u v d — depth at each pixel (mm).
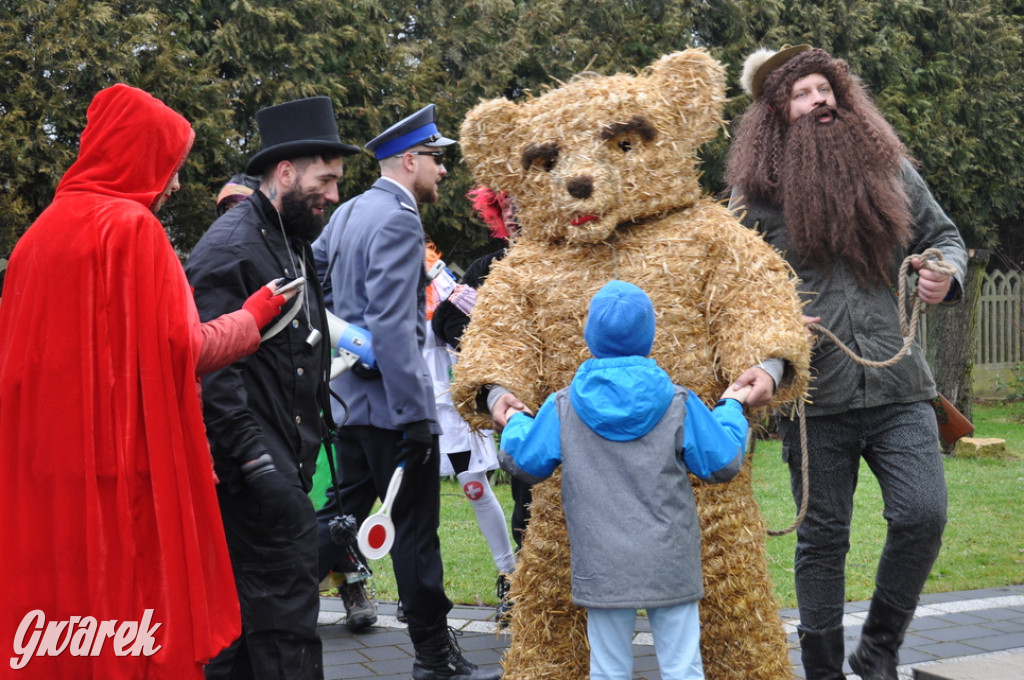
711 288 3119
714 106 3205
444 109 11156
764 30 13547
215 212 10289
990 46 15820
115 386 2596
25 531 2562
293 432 3191
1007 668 3934
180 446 2627
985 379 15711
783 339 3016
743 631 3088
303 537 3090
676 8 12812
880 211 3594
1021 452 10344
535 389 3215
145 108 2797
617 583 2809
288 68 10602
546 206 3176
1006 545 6391
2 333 2680
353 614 4785
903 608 3645
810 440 3629
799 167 3592
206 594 2648
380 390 3998
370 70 11031
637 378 2834
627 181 3082
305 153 3301
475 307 3309
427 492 3996
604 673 2936
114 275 2625
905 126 14070
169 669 2568
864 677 3746
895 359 3461
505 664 3279
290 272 3264
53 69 9266
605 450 2873
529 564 3199
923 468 3562
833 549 3635
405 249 3914
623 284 2924
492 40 12039
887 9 14875
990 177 15875
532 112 3197
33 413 2588
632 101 3096
